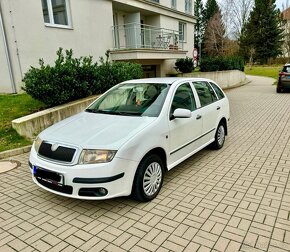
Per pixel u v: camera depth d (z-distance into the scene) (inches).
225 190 157.9
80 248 111.6
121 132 139.9
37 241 117.0
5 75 389.4
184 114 159.8
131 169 133.8
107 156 126.9
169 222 127.4
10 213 139.9
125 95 186.7
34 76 286.4
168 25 785.6
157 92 176.4
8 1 368.5
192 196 151.6
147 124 147.8
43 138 146.6
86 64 332.8
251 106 470.9
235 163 200.8
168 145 160.1
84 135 139.8
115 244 113.3
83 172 125.7
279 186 161.6
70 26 473.1
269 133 286.7
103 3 534.3
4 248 113.2
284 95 600.1
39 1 409.7
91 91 334.6
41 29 417.7
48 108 295.4
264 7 1979.6
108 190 127.1
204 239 114.7
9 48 377.7
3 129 264.8
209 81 232.5
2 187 170.4
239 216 130.6
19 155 231.0
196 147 195.2
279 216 129.9
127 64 401.7
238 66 946.1
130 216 133.3
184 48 896.3
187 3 899.4
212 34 1968.5
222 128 238.5
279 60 2020.2
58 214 137.4
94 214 136.0
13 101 339.9
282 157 211.8
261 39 1996.8
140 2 639.8
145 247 110.9
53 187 136.0
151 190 147.9
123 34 655.8
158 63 714.8
